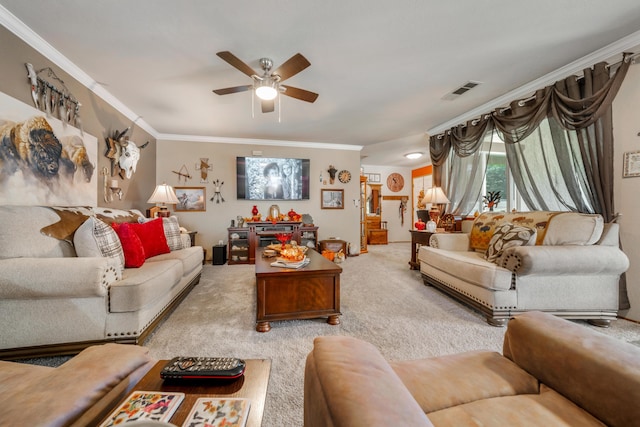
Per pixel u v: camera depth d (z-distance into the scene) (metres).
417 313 2.33
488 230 2.88
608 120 2.18
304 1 1.68
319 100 3.18
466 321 2.16
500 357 0.99
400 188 8.05
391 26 1.91
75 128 2.46
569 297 2.08
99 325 1.62
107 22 1.86
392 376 0.59
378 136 4.82
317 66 2.43
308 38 2.04
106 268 1.60
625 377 0.65
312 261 2.45
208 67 2.44
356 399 0.48
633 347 0.75
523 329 0.94
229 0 1.67
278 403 1.24
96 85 2.75
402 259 4.99
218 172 4.84
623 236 2.18
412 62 2.38
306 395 0.67
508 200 3.41
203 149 4.78
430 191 3.86
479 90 2.94
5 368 0.82
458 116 3.73
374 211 7.76
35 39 1.99
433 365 0.91
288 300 2.06
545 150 2.71
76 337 1.59
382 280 3.45
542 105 2.59
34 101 2.03
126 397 0.68
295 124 4.11
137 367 0.84
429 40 2.07
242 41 2.07
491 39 2.07
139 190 3.91
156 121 3.94
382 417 0.44
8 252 1.57
